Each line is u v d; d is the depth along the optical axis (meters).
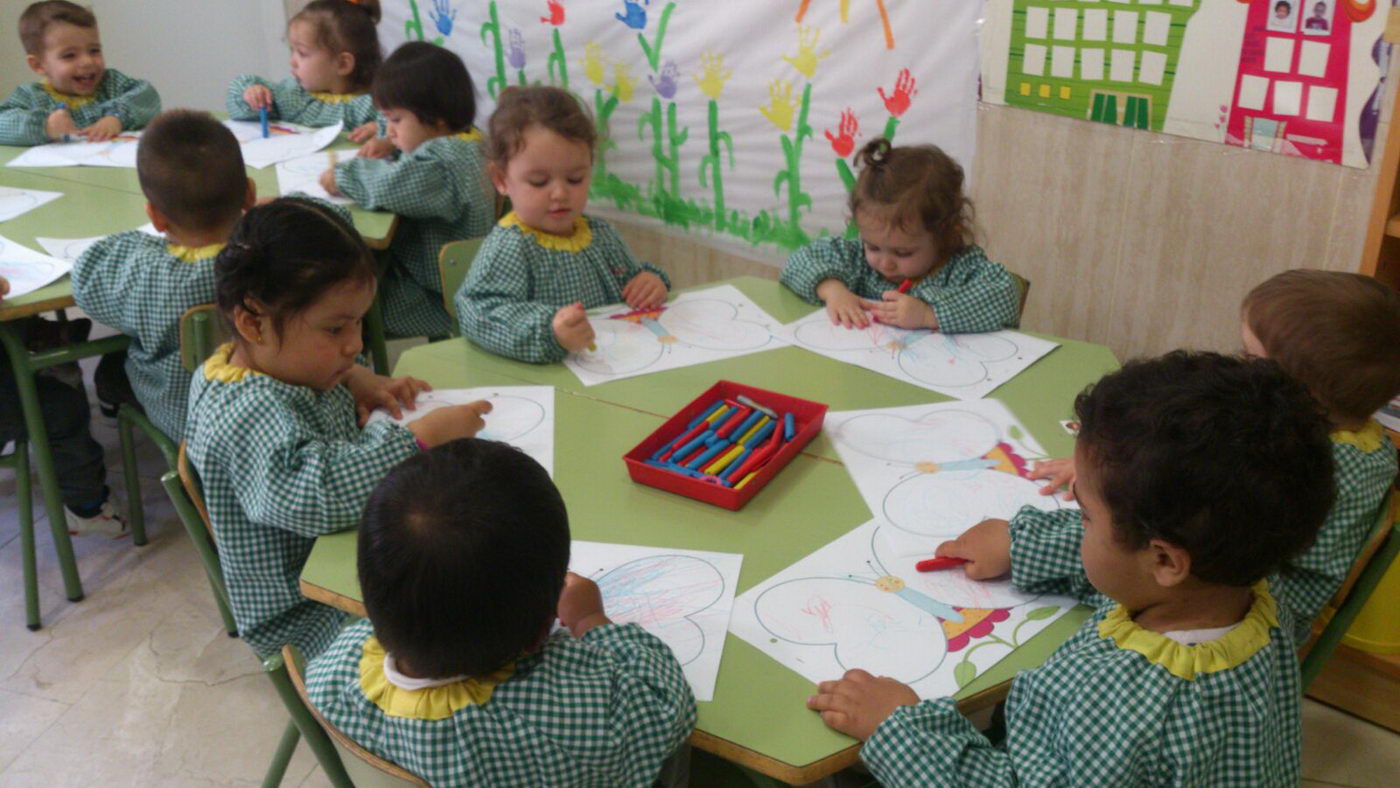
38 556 2.34
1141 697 0.85
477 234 2.55
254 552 1.38
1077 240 2.23
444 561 0.83
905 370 1.58
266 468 1.26
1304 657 1.33
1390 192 1.58
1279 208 1.91
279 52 4.02
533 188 1.88
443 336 2.63
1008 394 1.50
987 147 2.29
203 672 2.02
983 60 2.22
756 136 2.71
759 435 1.36
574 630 1.03
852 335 1.70
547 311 1.65
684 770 1.19
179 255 1.86
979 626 1.05
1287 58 1.81
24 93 2.94
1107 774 0.85
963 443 1.37
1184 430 0.80
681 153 2.91
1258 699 0.86
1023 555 1.08
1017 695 0.94
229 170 1.84
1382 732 1.86
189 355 1.70
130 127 3.02
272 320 1.29
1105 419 0.85
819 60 2.49
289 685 0.99
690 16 2.71
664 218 3.05
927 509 1.23
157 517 2.46
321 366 1.34
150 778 1.79
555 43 3.09
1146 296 2.17
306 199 1.39
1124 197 2.12
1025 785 0.88
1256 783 0.87
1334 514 1.21
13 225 2.22
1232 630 0.88
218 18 3.96
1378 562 1.20
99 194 2.43
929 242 1.77
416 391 1.52
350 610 1.13
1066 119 2.14
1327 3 1.73
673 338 1.69
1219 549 0.81
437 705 0.89
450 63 2.63
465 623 0.85
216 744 1.86
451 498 0.85
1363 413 1.26
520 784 0.90
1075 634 0.99
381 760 0.91
